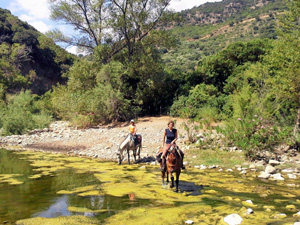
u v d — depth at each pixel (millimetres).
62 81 61344
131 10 26391
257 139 11906
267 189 8016
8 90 37000
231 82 23156
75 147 16672
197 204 6789
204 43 96688
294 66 12445
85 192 7914
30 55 53438
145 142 16266
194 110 21875
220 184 8609
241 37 92438
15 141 19203
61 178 9672
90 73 26078
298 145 12484
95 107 23125
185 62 68750
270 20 102000
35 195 7641
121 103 24000
